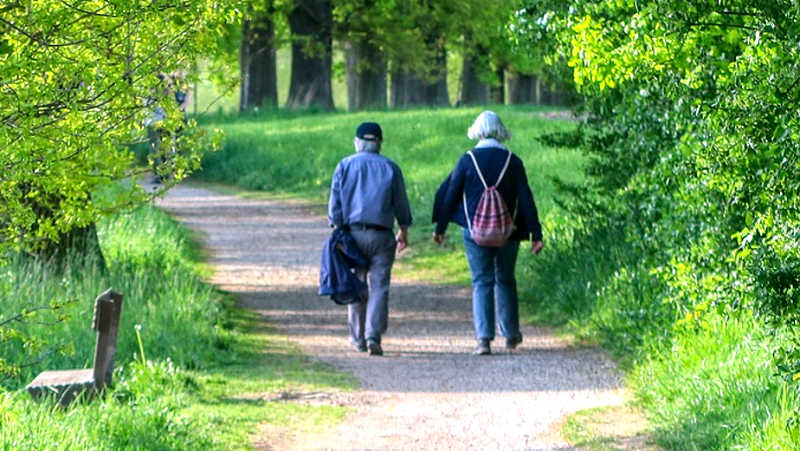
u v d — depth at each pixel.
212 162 100.38
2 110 18.53
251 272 52.38
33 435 21.94
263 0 22.05
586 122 41.09
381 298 35.44
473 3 139.25
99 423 23.98
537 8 32.19
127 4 19.27
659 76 24.00
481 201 34.81
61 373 28.55
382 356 35.41
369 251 35.50
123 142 22.86
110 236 52.69
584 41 23.28
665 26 21.31
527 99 193.62
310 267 53.94
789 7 19.34
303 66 146.25
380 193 35.34
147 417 25.00
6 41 19.84
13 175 18.88
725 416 24.12
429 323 41.00
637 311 33.91
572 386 30.64
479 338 35.34
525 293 44.34
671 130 29.42
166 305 37.84
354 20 142.00
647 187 32.12
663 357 29.80
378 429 26.73
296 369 33.41
